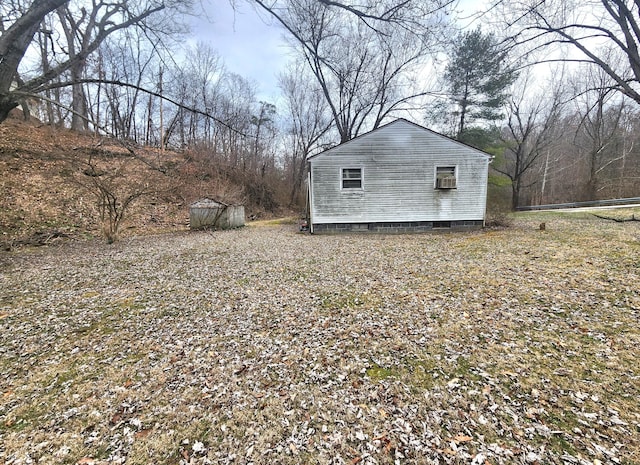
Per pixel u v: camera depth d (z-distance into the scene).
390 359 3.02
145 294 5.05
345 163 11.68
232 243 10.11
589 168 21.67
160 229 13.27
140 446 2.02
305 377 2.77
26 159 13.10
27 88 3.27
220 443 2.04
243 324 3.90
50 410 2.37
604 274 5.13
